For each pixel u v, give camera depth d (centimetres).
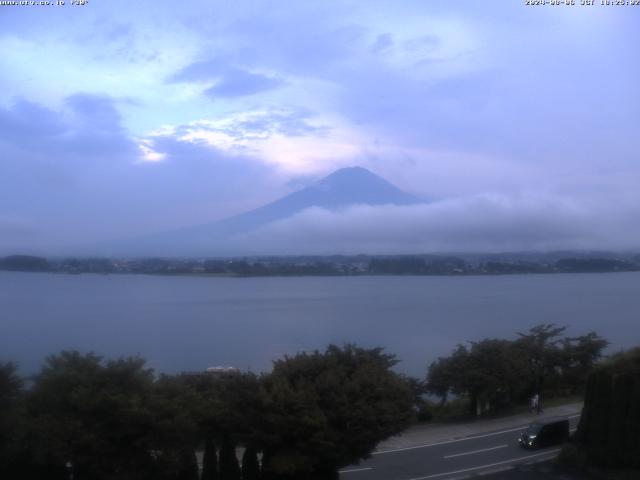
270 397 1972
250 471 2067
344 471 2506
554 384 4141
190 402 1948
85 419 1759
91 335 8769
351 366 2308
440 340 8188
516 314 11781
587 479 2341
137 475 1778
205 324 10275
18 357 5591
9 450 1708
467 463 2606
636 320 10606
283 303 14488
